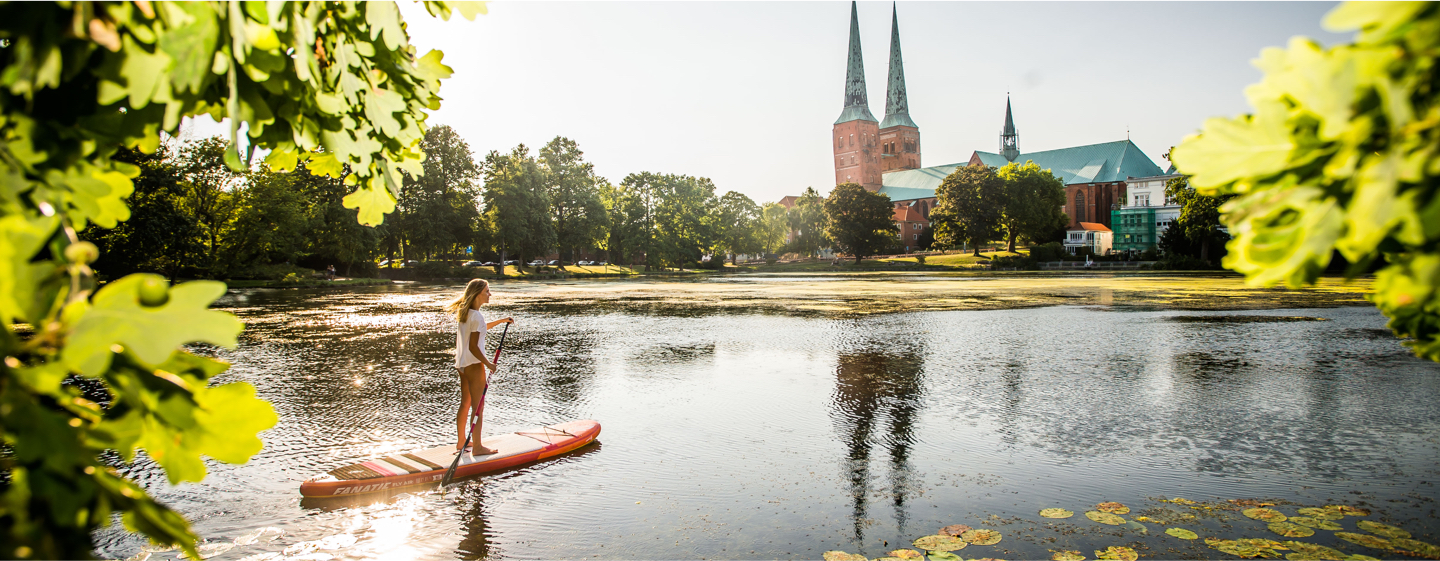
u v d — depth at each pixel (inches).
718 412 366.0
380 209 91.6
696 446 301.3
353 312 1001.5
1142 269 3120.1
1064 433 323.3
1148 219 4367.6
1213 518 219.3
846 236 3902.6
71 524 48.4
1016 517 221.6
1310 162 41.8
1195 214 2721.5
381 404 386.3
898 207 5270.7
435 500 235.5
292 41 63.2
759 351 590.9
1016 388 427.8
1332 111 37.9
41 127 51.2
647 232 3580.2
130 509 52.1
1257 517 219.9
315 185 2117.4
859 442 308.5
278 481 254.5
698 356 564.4
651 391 422.0
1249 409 369.7
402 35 78.5
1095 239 4566.9
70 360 42.3
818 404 385.1
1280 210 43.9
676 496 240.7
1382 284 42.5
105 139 54.7
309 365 519.5
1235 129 43.3
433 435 321.1
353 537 206.4
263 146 78.3
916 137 5905.5
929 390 422.9
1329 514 221.9
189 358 56.4
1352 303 1066.1
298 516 221.1
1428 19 35.4
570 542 204.1
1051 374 475.2
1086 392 415.8
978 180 3668.8
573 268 3531.0
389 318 905.5
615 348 613.9
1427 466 271.3
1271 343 628.4
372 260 2474.2
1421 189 35.9
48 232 45.1
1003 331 729.6
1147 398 398.6
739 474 264.7
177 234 1443.2
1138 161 4771.2
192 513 223.1
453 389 428.5
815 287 1755.7
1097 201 4758.9
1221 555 192.4
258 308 1079.6
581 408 376.8
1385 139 37.2
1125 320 837.2
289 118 75.4
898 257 4124.0
